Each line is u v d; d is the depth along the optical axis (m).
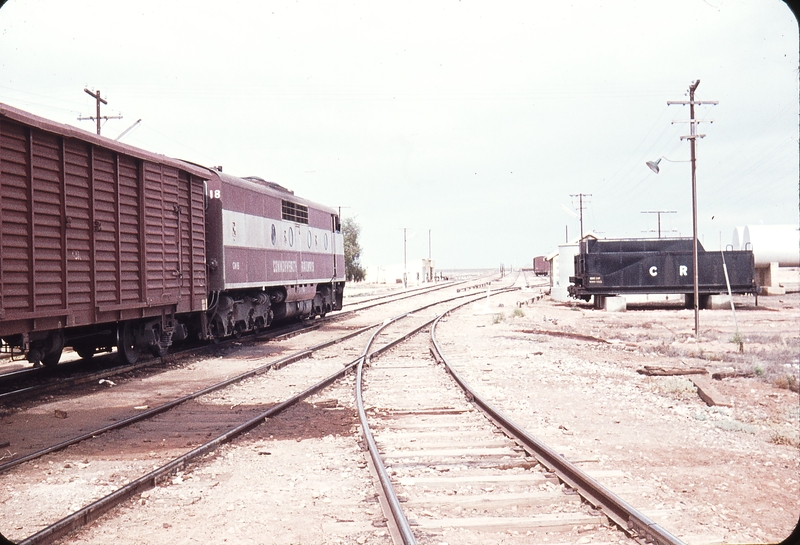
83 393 12.07
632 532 5.14
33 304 10.47
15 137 10.15
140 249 13.88
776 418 10.22
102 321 12.56
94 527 5.46
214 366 15.81
